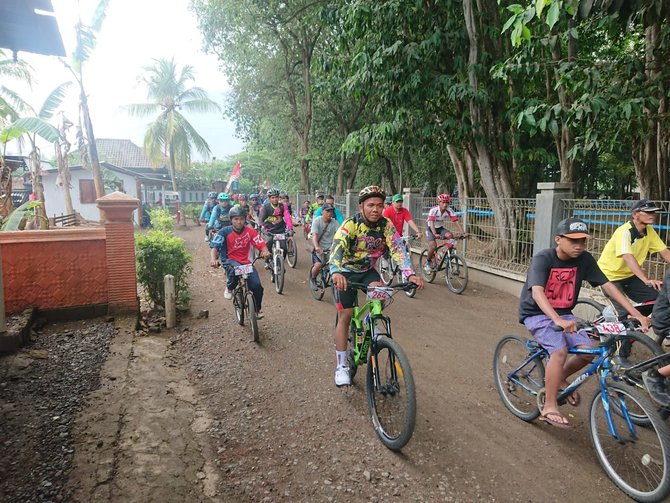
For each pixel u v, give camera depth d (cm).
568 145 939
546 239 727
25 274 588
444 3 963
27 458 314
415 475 313
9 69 1437
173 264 695
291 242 1112
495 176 1002
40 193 1291
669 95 655
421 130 1002
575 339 341
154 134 2956
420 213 1199
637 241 455
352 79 1036
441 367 502
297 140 2655
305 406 408
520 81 978
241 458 330
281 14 2005
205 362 509
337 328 418
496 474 317
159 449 331
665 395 340
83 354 499
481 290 870
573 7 482
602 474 319
